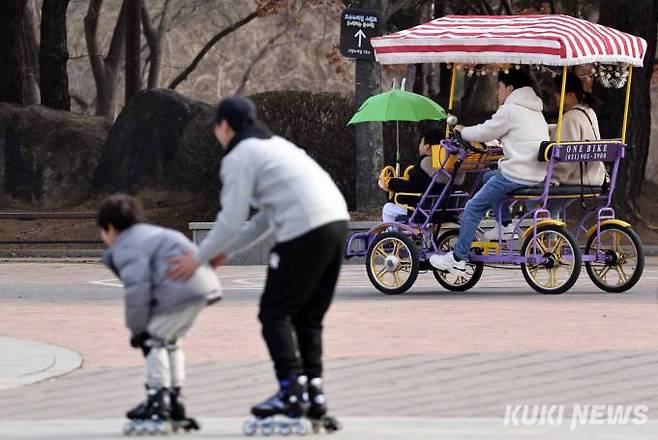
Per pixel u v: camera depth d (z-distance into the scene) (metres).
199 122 54.94
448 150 31.42
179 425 16.25
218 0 115.62
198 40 119.06
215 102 119.81
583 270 38.44
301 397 15.89
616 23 55.06
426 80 72.75
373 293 32.53
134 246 15.65
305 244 15.55
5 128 61.09
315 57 118.69
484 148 32.09
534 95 30.86
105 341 23.70
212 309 28.73
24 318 27.31
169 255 15.63
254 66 119.56
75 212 54.31
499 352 21.89
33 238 54.81
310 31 115.25
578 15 62.06
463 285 32.94
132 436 16.03
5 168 60.72
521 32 30.97
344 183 51.97
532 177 30.62
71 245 53.78
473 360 21.17
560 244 31.41
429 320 26.05
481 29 31.84
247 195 15.46
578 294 31.67
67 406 18.19
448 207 32.31
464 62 31.59
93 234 54.84
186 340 23.52
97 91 90.62
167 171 58.97
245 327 25.27
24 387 19.47
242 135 15.76
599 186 31.95
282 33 106.19
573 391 18.91
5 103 62.34
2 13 64.62
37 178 60.41
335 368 20.59
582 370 20.38
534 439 15.78
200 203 56.72
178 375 16.25
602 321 25.84
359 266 43.38
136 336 15.97
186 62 119.31
